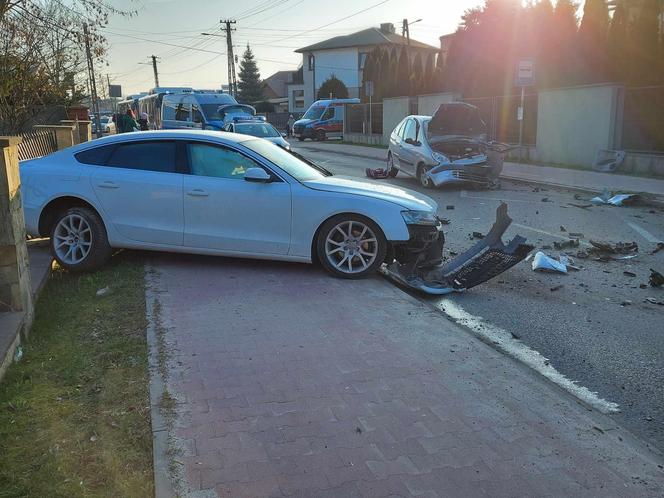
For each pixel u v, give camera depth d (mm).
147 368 4125
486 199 12938
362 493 2871
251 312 5336
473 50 26984
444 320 5262
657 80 17328
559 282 6727
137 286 6027
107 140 6836
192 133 6789
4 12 12133
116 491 2840
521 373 4238
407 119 16469
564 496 2908
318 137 39594
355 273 6441
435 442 3320
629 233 9375
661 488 2996
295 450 3207
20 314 4504
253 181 6449
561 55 22234
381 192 6641
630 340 5066
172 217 6578
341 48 65688
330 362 4320
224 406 3645
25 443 3197
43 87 15312
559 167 18797
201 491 2857
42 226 6711
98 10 13438
